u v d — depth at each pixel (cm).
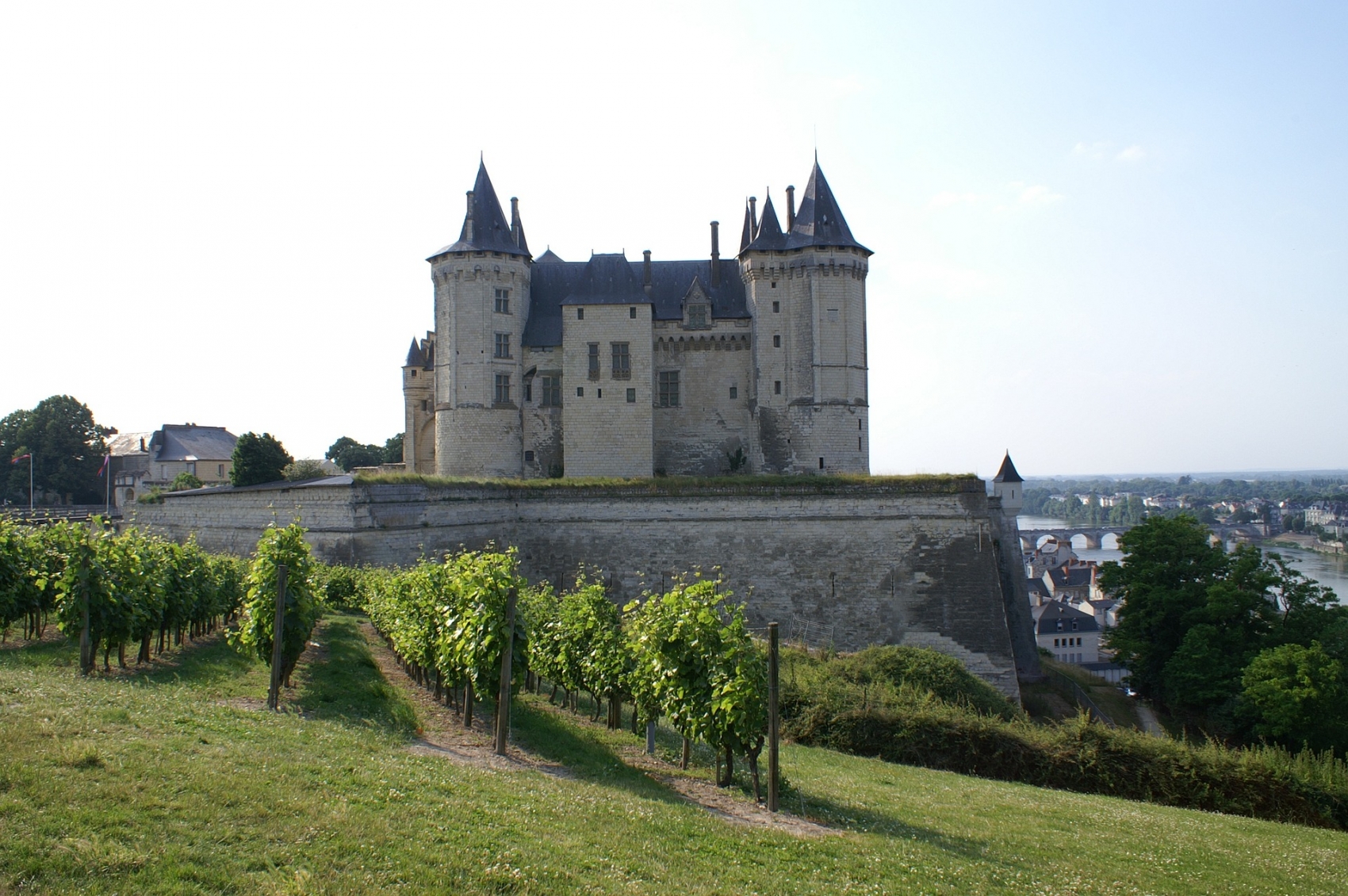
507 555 2003
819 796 1864
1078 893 1367
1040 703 4738
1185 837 1911
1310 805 2533
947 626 4634
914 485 4769
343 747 1496
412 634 2284
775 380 6097
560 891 1013
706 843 1325
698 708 1753
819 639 4706
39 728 1225
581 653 2400
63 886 823
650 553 4872
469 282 6000
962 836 1655
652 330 6197
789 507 4831
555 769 1745
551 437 6166
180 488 8212
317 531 4306
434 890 948
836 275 6016
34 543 2389
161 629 2314
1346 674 4753
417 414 6962
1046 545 18088
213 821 1017
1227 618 5084
